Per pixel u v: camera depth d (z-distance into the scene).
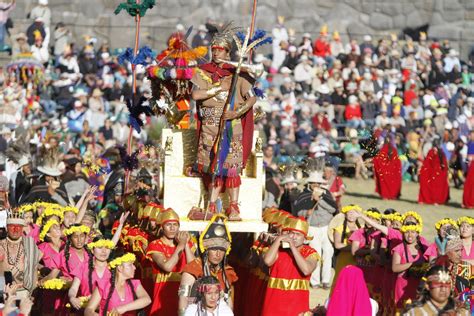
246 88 26.09
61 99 71.38
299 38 93.56
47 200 37.34
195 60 26.94
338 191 42.00
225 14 92.56
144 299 23.72
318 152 62.25
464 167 71.44
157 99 28.02
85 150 60.25
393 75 80.88
